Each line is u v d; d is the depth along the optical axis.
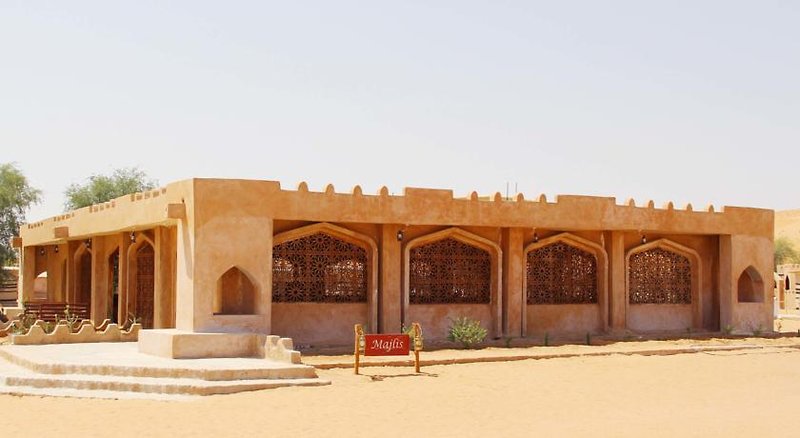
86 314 27.33
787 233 110.19
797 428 12.77
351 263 21.91
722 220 26.25
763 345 24.09
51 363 16.69
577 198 23.98
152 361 17.23
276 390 15.55
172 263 22.41
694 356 21.80
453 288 23.08
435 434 12.32
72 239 28.56
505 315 23.55
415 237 22.47
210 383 15.43
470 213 22.58
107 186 47.28
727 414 14.06
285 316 21.05
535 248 24.09
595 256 25.06
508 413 13.99
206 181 19.39
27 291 33.19
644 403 15.12
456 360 19.41
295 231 20.88
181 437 12.03
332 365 18.22
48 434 12.27
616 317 25.00
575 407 14.63
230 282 20.89
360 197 21.31
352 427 12.73
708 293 26.91
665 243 26.00
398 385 16.39
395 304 22.00
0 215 42.28
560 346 22.47
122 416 13.43
